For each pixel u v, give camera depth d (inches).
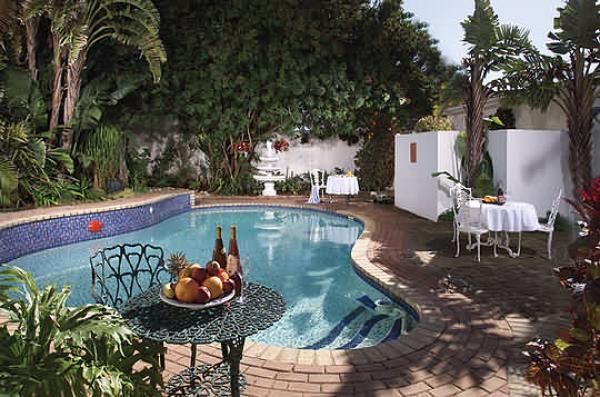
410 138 442.3
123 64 511.8
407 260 262.7
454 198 313.3
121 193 451.2
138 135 600.7
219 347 147.5
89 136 430.0
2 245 277.0
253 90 580.1
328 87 589.3
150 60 408.2
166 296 101.0
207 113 584.1
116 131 444.1
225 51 560.1
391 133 625.6
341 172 630.5
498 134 368.2
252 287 118.2
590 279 66.2
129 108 547.5
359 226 416.2
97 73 490.0
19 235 293.7
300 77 585.0
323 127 616.4
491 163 377.1
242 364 135.6
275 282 247.8
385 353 142.6
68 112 407.8
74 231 341.4
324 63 593.9
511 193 359.9
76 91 408.8
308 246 338.6
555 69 345.4
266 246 339.3
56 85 395.2
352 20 582.9
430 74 632.4
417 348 146.0
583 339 63.6
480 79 376.2
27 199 376.8
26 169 366.0
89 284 241.3
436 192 389.4
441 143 384.5
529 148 359.9
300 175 634.8
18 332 76.5
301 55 579.8
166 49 554.6
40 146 364.8
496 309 181.5
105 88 437.7
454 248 293.4
